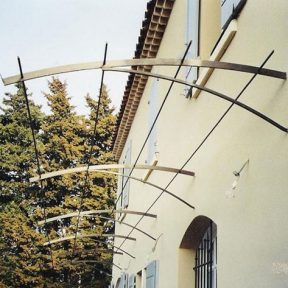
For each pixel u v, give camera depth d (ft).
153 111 27.68
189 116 19.36
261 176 11.63
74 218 66.85
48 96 75.72
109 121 74.54
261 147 11.82
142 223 28.94
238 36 14.14
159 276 22.30
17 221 66.03
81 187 70.85
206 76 16.72
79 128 74.02
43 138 75.20
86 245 66.03
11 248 65.98
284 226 10.11
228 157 14.26
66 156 71.56
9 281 62.80
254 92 12.60
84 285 66.44
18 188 69.77
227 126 14.65
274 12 11.69
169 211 21.50
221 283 13.69
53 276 67.05
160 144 24.81
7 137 73.61
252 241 11.76
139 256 29.25
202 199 16.52
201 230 18.17
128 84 34.01
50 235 65.57
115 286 43.39
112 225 67.77
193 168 18.07
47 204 70.59
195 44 18.24
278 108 11.02
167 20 25.50
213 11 18.40
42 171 70.33
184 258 18.98
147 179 28.58
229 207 13.70
